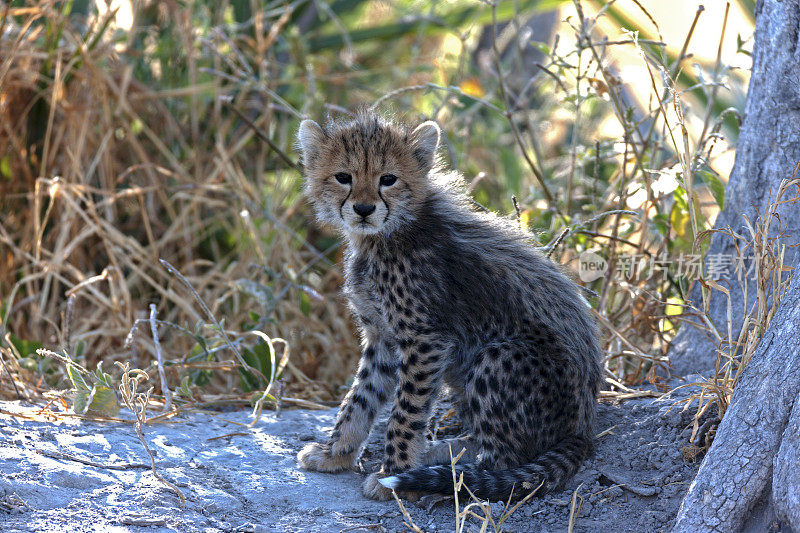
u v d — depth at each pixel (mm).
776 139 8820
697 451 7684
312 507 7199
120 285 12703
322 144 8742
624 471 7750
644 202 10531
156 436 8328
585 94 11945
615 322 10461
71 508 6531
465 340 8344
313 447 8266
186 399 9773
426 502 7355
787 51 8695
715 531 5992
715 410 8023
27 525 6141
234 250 14648
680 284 10148
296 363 12180
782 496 5762
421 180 8602
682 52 10484
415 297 8133
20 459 7105
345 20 17984
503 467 7715
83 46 13344
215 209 14531
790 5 8641
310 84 14812
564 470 7527
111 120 13875
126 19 15531
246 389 10258
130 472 7348
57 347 11383
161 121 14836
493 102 16281
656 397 8891
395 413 7980
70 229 13305
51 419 8430
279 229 13453
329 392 11062
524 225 9906
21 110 13609
